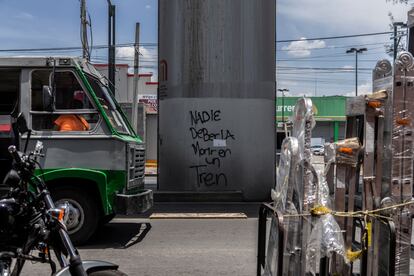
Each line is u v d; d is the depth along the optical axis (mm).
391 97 4613
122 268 6672
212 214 10914
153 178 23766
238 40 13172
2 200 3611
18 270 3695
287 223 4656
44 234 3514
